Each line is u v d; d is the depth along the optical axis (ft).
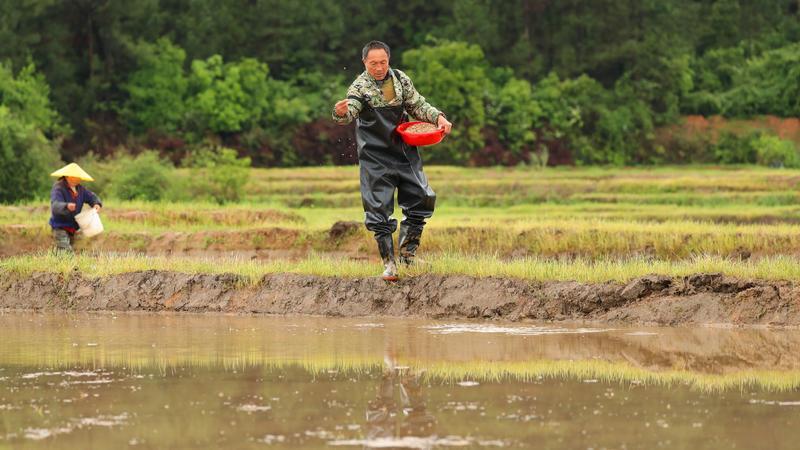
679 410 76.48
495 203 493.77
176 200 399.85
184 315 143.13
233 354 105.19
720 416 74.33
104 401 81.35
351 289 140.36
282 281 145.59
